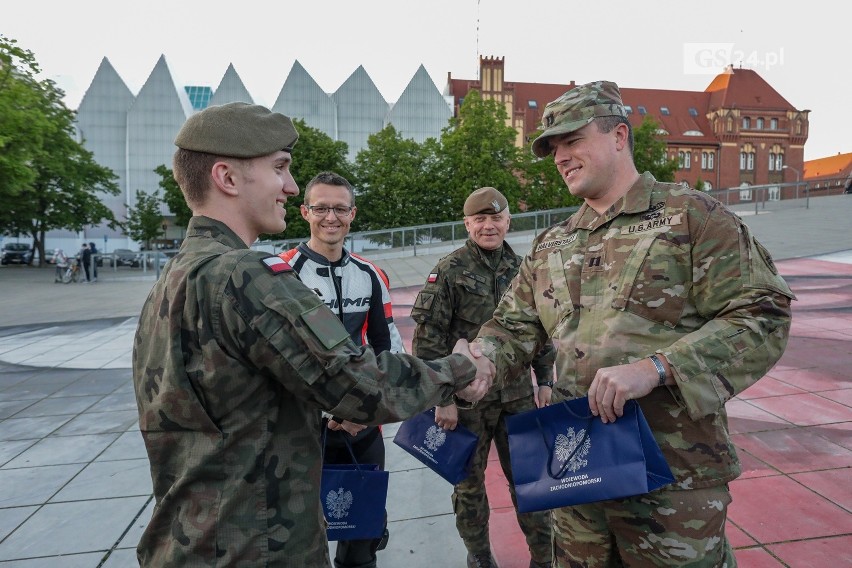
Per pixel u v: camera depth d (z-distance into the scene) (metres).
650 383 1.39
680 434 1.50
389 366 1.24
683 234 1.54
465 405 1.67
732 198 25.25
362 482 2.08
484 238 2.68
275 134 1.31
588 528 1.67
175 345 1.15
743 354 1.42
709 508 1.49
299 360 1.12
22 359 8.08
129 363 7.57
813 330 6.84
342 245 2.62
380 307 2.65
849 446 3.70
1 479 3.86
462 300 2.66
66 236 52.25
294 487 1.21
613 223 1.68
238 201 1.29
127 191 54.94
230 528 1.14
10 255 34.56
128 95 55.59
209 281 1.15
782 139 60.25
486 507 2.58
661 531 1.49
